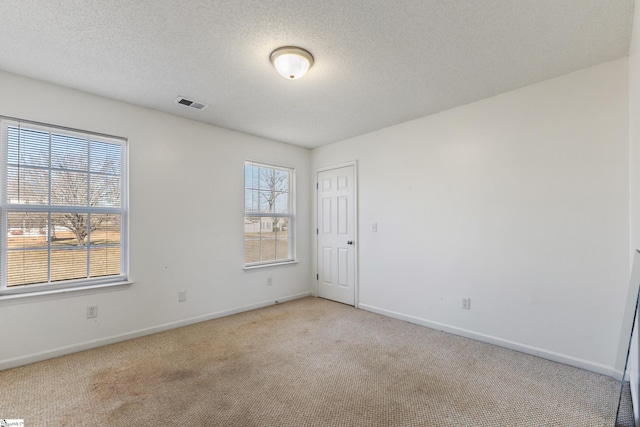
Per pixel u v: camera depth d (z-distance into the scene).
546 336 2.62
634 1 1.69
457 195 3.21
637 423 1.59
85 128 2.83
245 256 4.09
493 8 1.76
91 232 2.90
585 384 2.21
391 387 2.18
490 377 2.31
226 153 3.88
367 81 2.65
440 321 3.33
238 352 2.75
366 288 4.09
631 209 2.19
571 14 1.81
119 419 1.82
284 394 2.09
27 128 2.59
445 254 3.30
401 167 3.72
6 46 2.11
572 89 2.51
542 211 2.66
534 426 1.78
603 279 2.36
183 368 2.45
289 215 4.70
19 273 2.55
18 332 2.48
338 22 1.88
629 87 2.25
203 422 1.80
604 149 2.37
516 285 2.80
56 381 2.24
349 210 4.34
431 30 1.96
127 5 1.71
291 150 4.66
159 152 3.30
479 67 2.43
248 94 2.90
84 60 2.30
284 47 2.13
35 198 2.62
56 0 1.67
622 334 1.99
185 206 3.49
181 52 2.20
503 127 2.89
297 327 3.41
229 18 1.83
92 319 2.84
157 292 3.26
